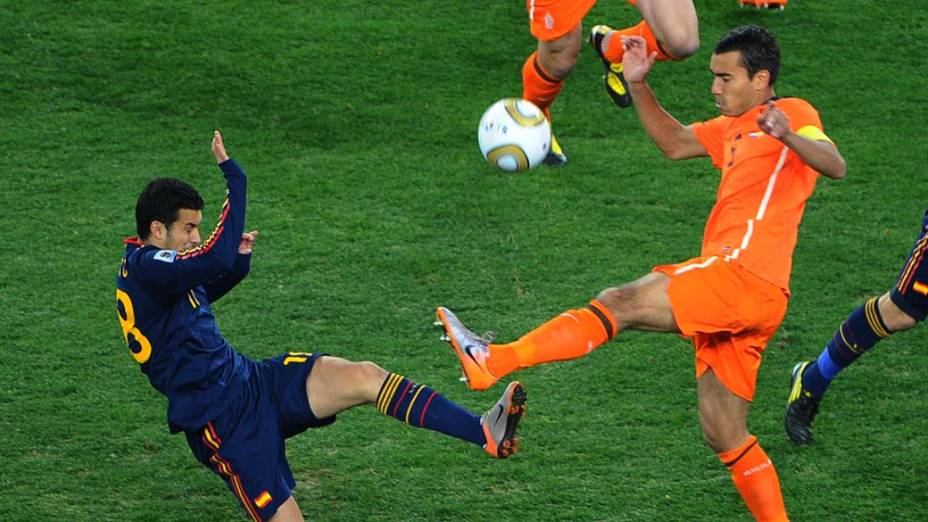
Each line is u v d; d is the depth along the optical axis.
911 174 32.47
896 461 22.42
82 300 27.00
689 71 36.78
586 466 22.30
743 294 18.50
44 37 37.22
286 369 19.23
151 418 23.52
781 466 22.44
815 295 27.66
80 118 33.97
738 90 19.20
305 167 32.25
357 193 31.19
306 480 22.02
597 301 18.48
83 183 31.25
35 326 26.05
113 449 22.64
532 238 29.52
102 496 21.45
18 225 29.55
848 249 29.34
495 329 26.16
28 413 23.47
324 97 35.19
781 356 25.70
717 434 19.72
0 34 37.22
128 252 18.67
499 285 27.75
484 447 18.73
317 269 28.23
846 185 32.03
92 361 25.06
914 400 24.23
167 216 18.55
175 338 18.44
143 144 32.97
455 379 24.78
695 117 34.69
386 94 35.44
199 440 18.70
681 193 31.48
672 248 29.17
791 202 18.92
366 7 39.69
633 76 20.47
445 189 31.44
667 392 24.39
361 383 18.97
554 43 26.55
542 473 22.12
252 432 18.67
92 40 37.19
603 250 29.08
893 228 30.14
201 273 17.98
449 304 27.06
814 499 21.47
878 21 39.66
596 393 24.41
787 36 38.59
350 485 21.88
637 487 21.75
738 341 19.22
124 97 34.91
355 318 26.64
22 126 33.50
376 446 23.00
